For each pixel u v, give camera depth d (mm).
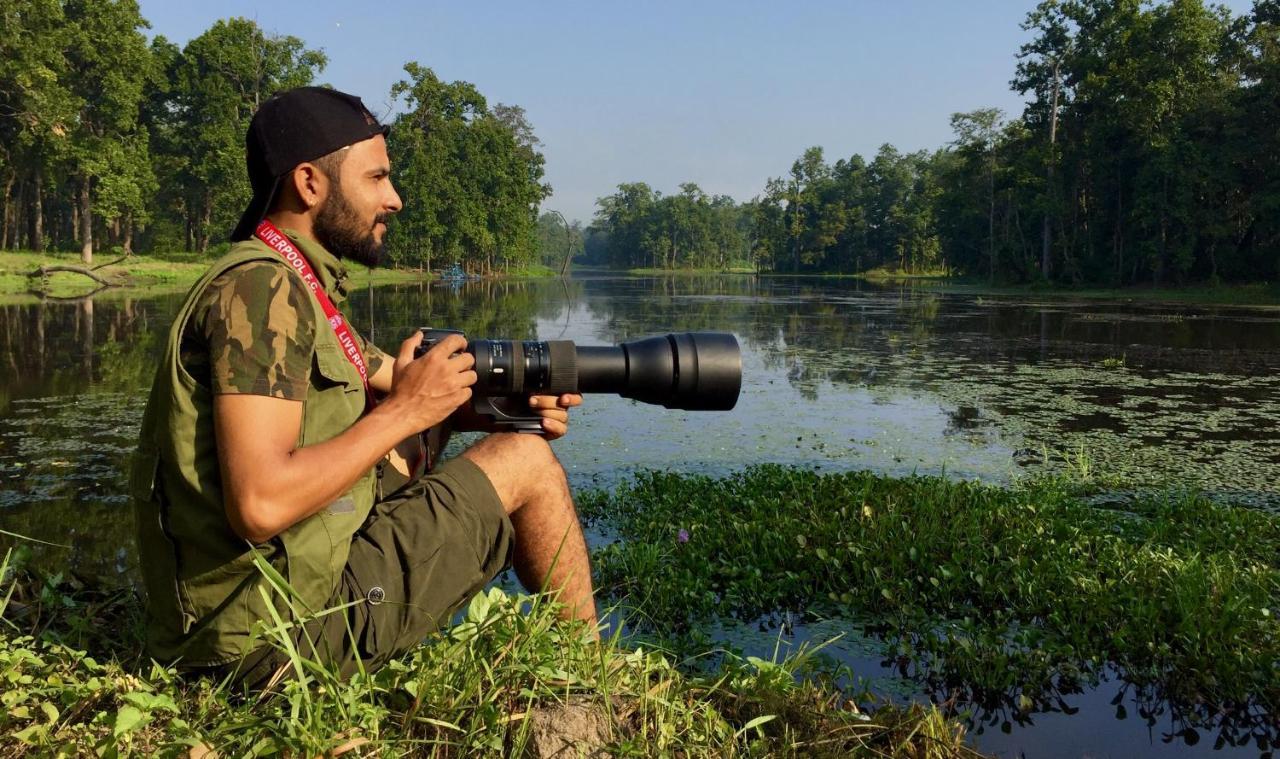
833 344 14508
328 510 1676
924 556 3848
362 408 1777
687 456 6301
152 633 1798
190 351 1564
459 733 1667
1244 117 32781
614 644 2066
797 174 92938
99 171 34625
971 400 8734
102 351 11523
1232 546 4133
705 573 3824
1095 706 2854
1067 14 40969
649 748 1720
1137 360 12117
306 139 1714
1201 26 34812
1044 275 41781
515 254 59656
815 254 85562
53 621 2172
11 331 14086
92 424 6945
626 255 115125
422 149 49344
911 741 2098
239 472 1480
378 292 31016
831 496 4762
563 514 2068
